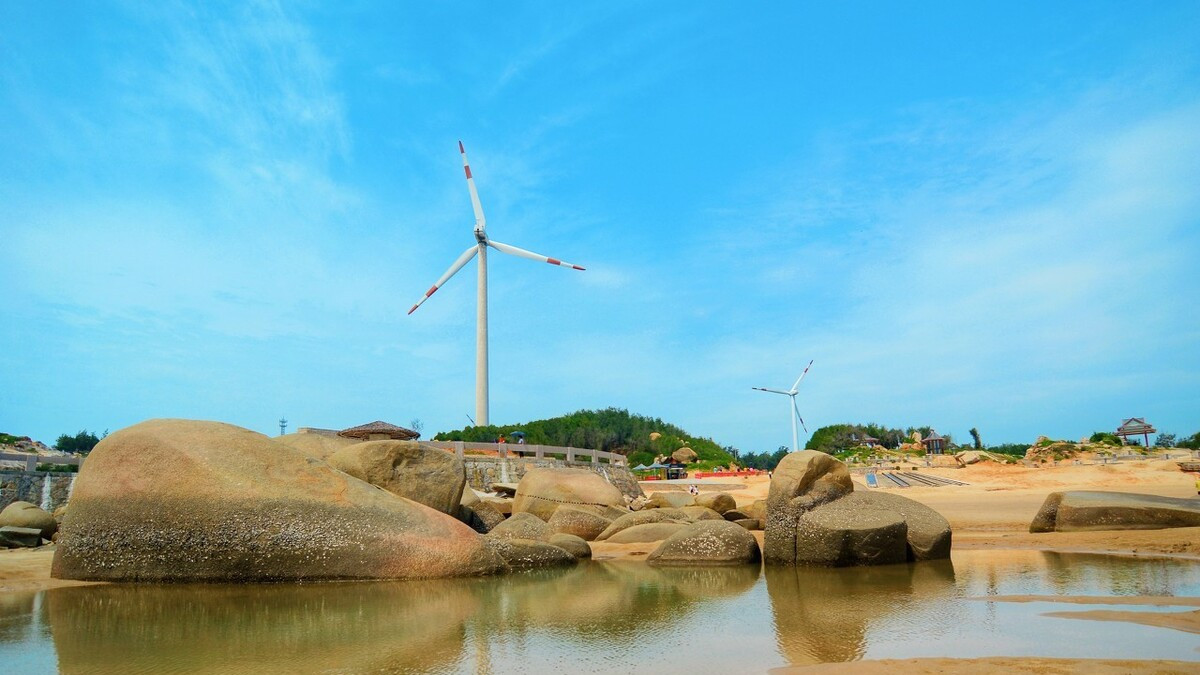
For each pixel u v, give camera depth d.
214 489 14.98
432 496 21.47
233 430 16.19
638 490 48.22
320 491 15.59
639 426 91.81
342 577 14.95
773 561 16.62
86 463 15.70
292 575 14.87
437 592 13.62
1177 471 48.84
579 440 80.12
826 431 102.50
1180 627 8.95
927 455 74.38
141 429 15.80
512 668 8.02
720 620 10.45
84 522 15.12
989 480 51.78
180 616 11.36
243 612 11.66
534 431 76.31
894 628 9.43
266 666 8.26
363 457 21.20
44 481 33.84
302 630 10.21
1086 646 8.06
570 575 15.91
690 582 14.48
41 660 8.65
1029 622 9.46
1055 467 55.25
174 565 14.74
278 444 16.27
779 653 8.34
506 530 20.53
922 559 16.16
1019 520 25.11
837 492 17.25
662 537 20.92
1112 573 13.55
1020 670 7.05
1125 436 81.94
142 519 14.91
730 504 28.80
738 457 120.12
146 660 8.60
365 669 8.08
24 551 20.69
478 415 71.31
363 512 15.52
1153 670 6.90
